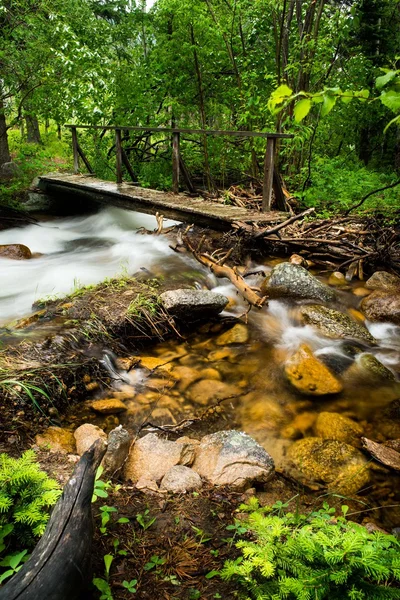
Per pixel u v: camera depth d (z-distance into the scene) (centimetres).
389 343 466
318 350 445
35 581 152
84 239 809
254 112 884
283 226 605
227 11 948
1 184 1065
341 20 877
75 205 1027
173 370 401
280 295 529
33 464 212
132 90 1040
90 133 1151
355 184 866
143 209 808
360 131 1388
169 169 1086
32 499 196
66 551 162
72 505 175
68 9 1040
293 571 169
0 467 221
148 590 187
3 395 319
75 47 968
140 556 205
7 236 803
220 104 1020
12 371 345
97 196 922
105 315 442
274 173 720
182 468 269
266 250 661
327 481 285
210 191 946
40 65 943
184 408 354
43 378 345
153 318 450
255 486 271
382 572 156
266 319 499
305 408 360
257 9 880
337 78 1095
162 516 233
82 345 400
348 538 168
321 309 496
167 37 998
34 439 295
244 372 404
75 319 435
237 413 352
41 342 391
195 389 378
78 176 1082
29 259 682
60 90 991
